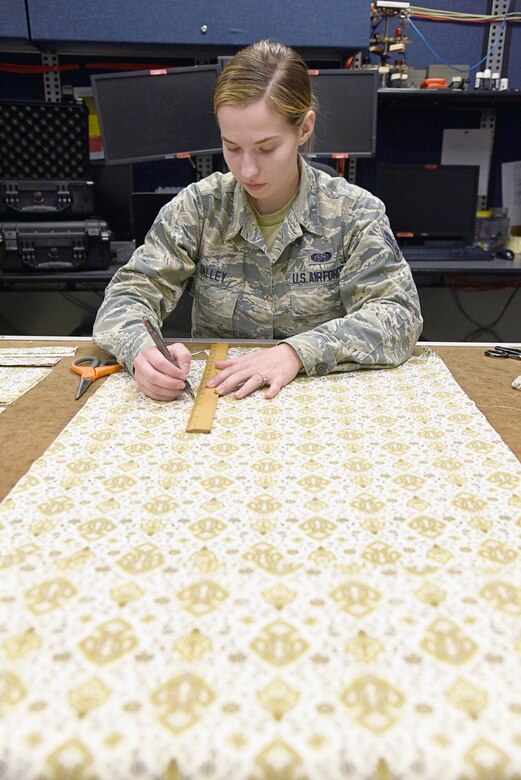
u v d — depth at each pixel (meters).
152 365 0.81
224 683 0.35
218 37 1.96
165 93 1.95
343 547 0.49
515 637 0.39
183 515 0.53
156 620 0.41
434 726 0.33
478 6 2.25
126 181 2.23
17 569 0.45
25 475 0.60
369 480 0.59
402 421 0.73
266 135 0.85
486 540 0.49
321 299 1.10
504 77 2.33
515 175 2.44
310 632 0.39
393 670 0.36
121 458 0.64
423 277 2.30
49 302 2.23
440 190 2.32
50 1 1.87
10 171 1.91
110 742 0.32
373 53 2.17
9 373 0.92
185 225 1.07
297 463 0.63
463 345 1.08
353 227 1.04
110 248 2.09
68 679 0.36
